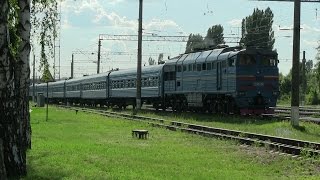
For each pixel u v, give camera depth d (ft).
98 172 38.01
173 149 55.42
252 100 103.40
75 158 45.19
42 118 107.45
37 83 307.99
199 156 50.01
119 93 170.60
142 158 46.85
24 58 44.14
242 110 103.19
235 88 102.89
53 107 186.60
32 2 51.96
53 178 35.35
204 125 88.58
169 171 39.65
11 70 34.78
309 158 48.44
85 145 55.72
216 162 46.34
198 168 42.09
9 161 34.96
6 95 34.71
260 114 104.47
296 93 83.97
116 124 93.66
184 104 129.59
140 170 39.70
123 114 123.54
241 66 102.94
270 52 105.29
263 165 45.68
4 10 33.76
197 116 110.93
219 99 111.45
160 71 140.26
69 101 242.17
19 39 43.73
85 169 39.40
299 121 90.12
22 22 43.91
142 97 153.38
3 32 33.94
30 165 40.93
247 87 102.99
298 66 85.51
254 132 75.56
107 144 58.54
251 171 42.11
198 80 119.24
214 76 111.55
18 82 36.35
